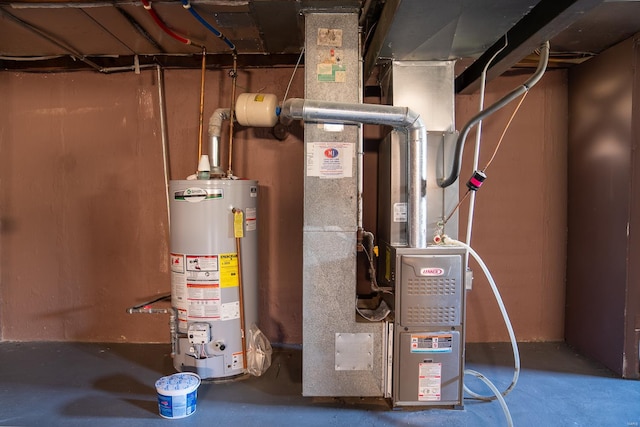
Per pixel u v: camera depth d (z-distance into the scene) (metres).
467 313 2.71
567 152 2.66
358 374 2.02
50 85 2.68
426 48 1.97
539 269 2.70
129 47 2.44
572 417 1.89
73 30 2.19
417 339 1.92
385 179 2.25
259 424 1.84
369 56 2.30
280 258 2.69
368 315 2.09
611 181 2.27
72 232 2.71
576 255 2.57
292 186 2.66
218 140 2.42
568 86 2.64
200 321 2.20
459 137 1.89
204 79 2.51
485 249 2.70
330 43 1.96
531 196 2.68
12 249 2.72
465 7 1.60
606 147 2.30
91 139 2.69
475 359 2.47
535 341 2.71
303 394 2.02
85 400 2.03
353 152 1.97
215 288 2.18
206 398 2.06
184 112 2.65
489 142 2.66
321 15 1.96
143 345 2.71
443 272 1.90
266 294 2.70
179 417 1.88
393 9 1.67
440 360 1.93
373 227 2.62
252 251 2.32
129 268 2.71
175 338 2.26
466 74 2.52
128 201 2.70
